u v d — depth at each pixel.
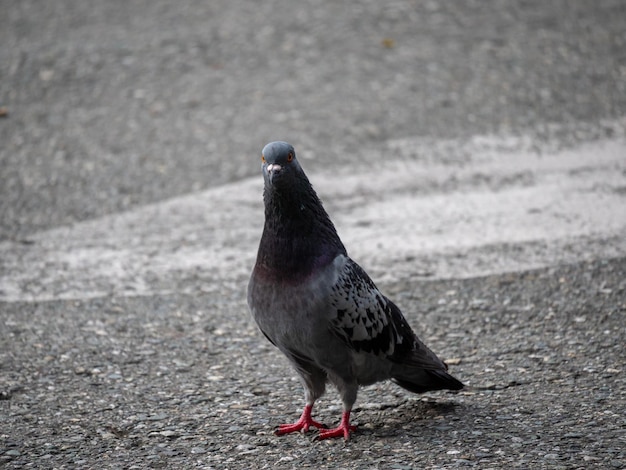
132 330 9.45
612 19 19.09
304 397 7.85
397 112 15.76
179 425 7.28
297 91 16.70
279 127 15.38
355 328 6.64
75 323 9.62
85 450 6.83
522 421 6.99
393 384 8.14
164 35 19.06
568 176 13.08
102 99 16.56
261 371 8.45
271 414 7.49
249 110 16.08
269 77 17.30
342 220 12.23
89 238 11.97
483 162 13.80
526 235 11.41
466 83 16.67
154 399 7.82
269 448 6.81
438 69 17.25
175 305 10.09
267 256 6.66
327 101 16.28
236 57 18.08
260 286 6.72
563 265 10.49
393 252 11.22
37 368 8.51
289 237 6.57
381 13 19.72
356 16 19.61
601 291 9.77
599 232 11.30
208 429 7.20
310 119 15.62
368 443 6.79
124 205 13.00
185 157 14.50
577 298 9.66
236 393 7.95
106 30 19.36
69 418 7.43
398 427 7.08
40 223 12.46
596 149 13.94
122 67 17.69
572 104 15.68
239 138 15.07
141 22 19.78
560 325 9.08
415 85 16.70
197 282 10.70
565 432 6.71
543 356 8.39
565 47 17.91
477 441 6.66
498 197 12.62
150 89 16.92
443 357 8.55
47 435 7.11
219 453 6.75
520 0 20.19
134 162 14.36
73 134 15.35
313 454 6.66
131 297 10.30
